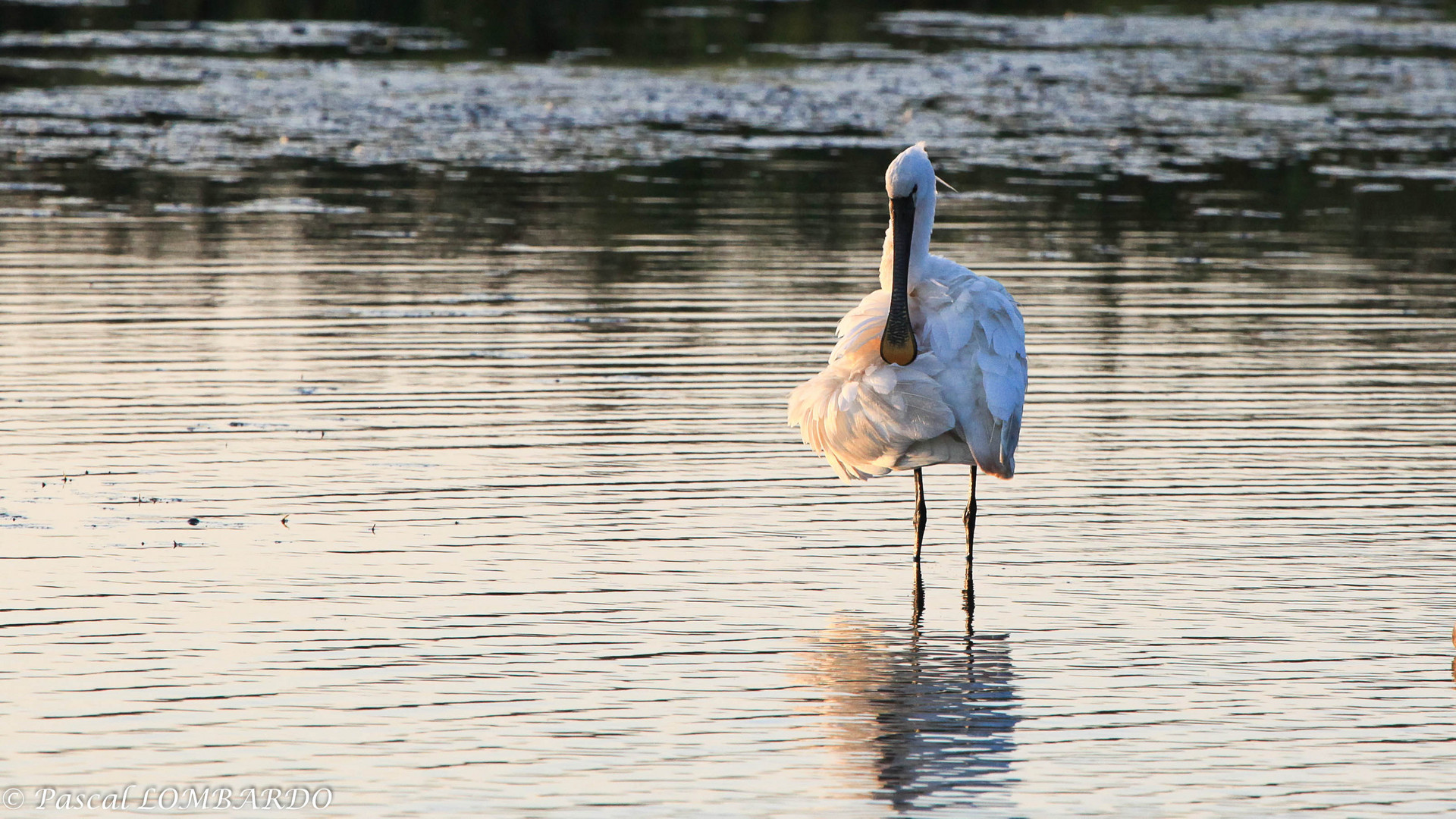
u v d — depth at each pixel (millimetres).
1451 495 13867
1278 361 18281
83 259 22156
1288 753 9227
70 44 42531
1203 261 23562
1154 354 18531
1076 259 23484
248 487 13586
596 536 12680
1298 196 28828
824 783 8805
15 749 9023
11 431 14930
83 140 31266
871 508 13641
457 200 26797
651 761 9023
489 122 34156
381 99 36344
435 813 8406
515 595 11461
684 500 13617
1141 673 10328
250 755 9023
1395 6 55906
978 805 8578
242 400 16125
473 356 17906
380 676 10070
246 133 32406
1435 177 30781
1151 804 8609
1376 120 36844
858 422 11758
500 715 9578
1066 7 53469
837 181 28984
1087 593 11711
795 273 22219
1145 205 27703
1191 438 15445
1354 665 10477
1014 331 11914
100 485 13531
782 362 17875
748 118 35219
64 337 18281
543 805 8508
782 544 12672
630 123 34469
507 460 14492
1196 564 12258
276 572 11742
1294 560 12344
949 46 45250
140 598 11188
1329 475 14406
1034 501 13773
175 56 40969
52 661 10148
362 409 15938
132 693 9734
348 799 8555
